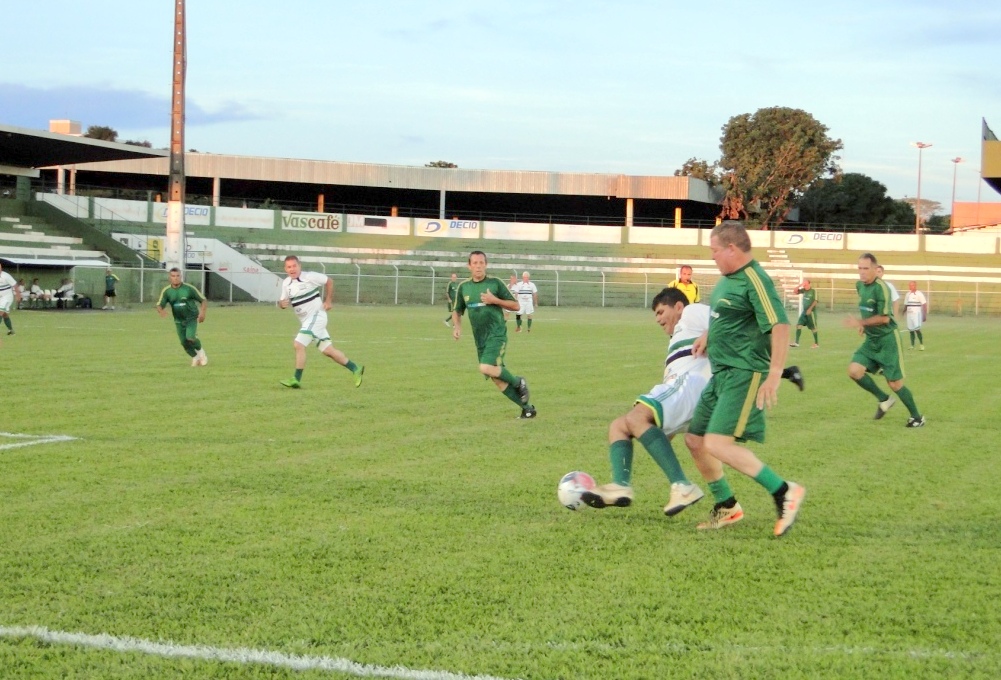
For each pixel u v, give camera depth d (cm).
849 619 589
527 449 1184
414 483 970
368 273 7469
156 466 1037
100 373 1969
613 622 580
